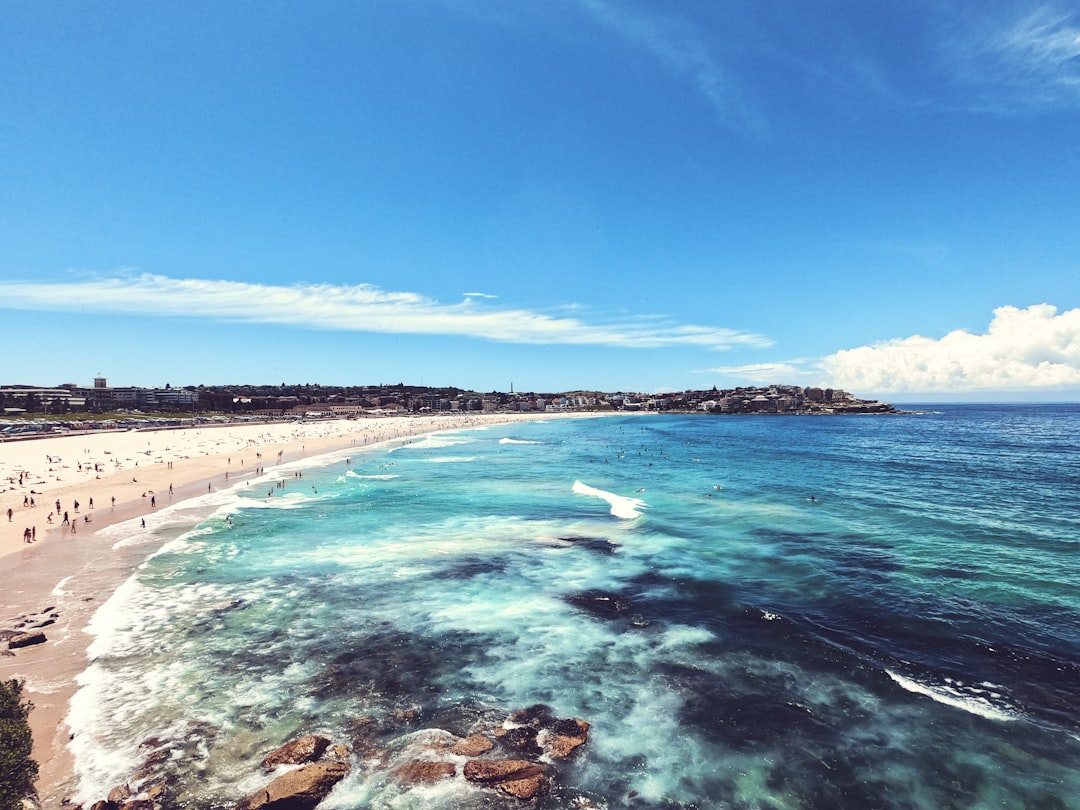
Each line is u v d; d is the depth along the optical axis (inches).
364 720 490.0
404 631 679.7
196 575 898.1
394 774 416.2
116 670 579.5
